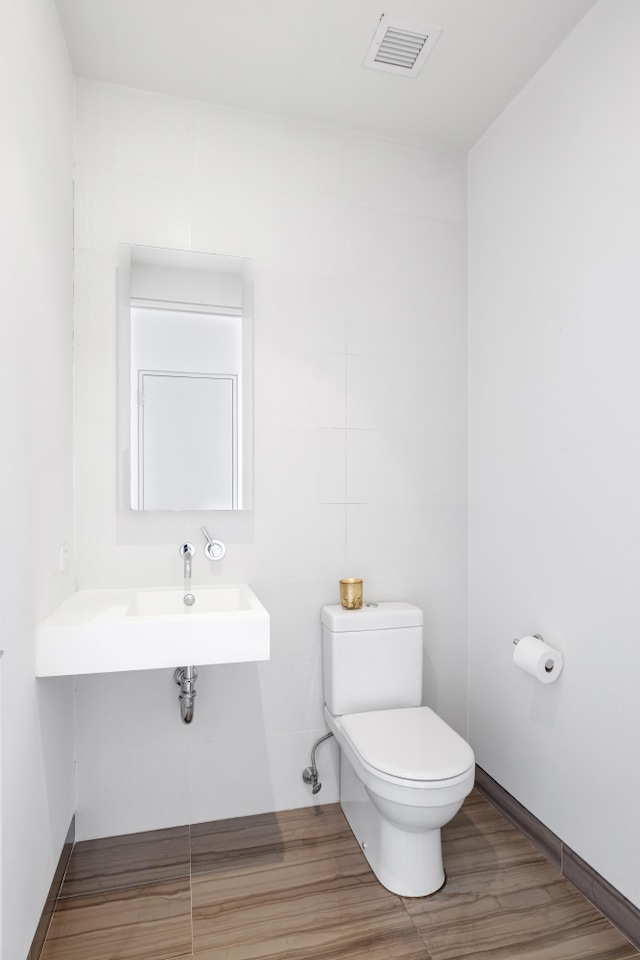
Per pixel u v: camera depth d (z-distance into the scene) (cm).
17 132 132
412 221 241
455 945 153
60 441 179
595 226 173
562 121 188
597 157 172
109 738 202
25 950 138
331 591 227
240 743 215
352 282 232
